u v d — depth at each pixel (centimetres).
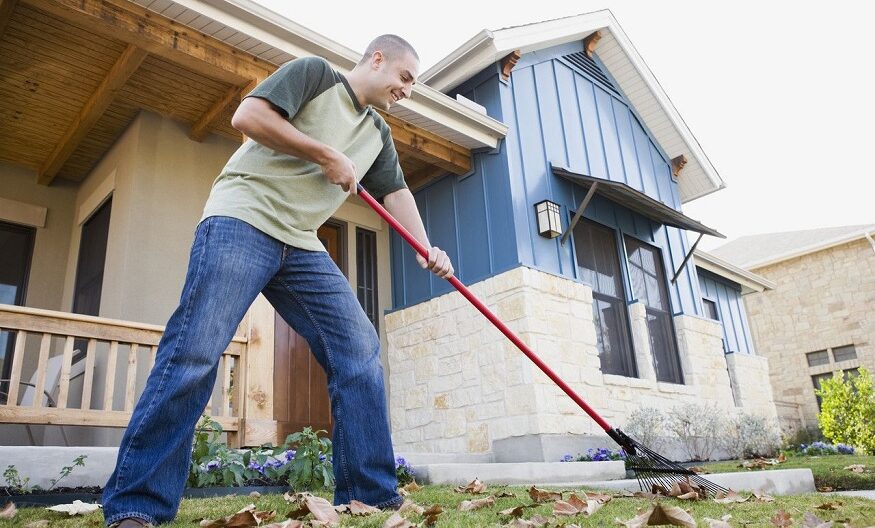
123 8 367
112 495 136
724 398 725
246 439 359
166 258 465
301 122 169
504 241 547
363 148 187
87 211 527
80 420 310
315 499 159
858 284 1373
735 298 1025
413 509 174
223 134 519
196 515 166
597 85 732
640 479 258
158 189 473
